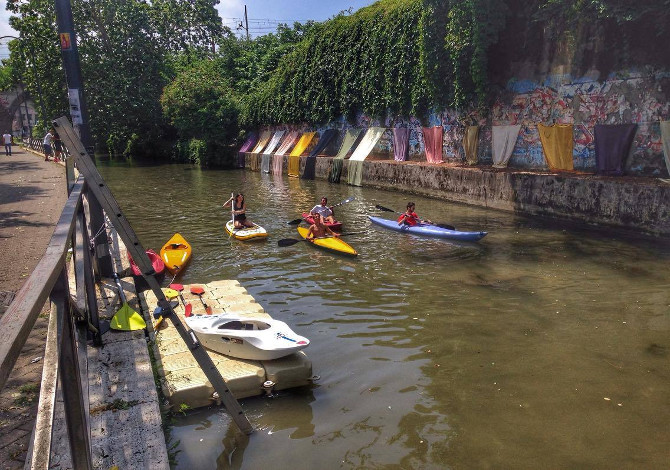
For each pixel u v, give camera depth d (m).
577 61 16.56
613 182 14.16
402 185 23.19
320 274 10.59
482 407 5.59
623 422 5.29
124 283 8.07
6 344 1.50
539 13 17.05
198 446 4.88
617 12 14.09
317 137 32.34
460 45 19.47
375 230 15.08
